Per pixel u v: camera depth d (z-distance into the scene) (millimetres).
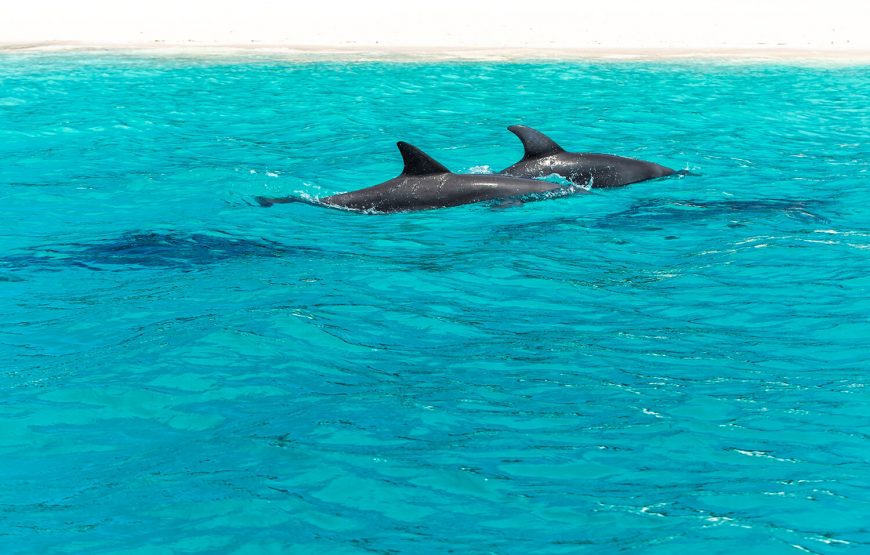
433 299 8453
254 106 21859
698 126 19109
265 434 5758
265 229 11172
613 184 13367
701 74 28438
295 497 5020
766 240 10336
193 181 13789
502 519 4816
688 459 5438
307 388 6473
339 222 11562
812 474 5230
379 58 32312
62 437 5766
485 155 16031
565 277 9125
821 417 5961
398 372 6773
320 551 4539
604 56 33406
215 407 6168
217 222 11508
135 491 5098
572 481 5191
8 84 25172
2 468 5395
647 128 18844
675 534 4625
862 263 9422
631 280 9039
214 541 4633
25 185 13547
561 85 25812
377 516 4852
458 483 5172
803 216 11523
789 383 6531
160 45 36156
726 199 12523
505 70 29312
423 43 37406
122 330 7617
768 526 4680
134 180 13836
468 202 12133
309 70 28891
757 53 34375
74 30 39812
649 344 7332
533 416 6020
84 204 12477
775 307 8195
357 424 5895
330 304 8219
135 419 6004
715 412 6062
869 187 13250
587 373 6750
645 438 5699
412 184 12305
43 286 8930
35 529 4746
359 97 23328
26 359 7047
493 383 6566
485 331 7660
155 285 8898
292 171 14695
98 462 5457
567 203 12289
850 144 17016
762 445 5598
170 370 6703
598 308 8250
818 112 21078
